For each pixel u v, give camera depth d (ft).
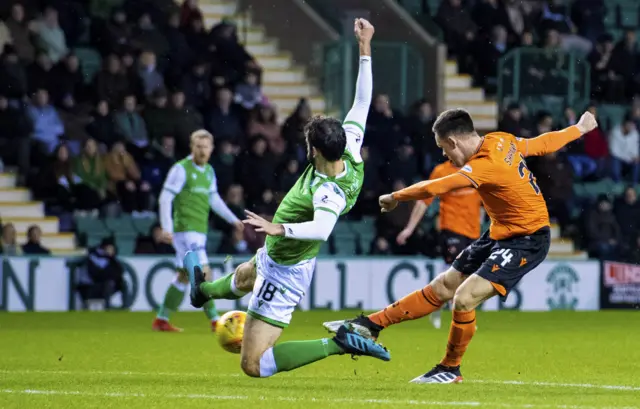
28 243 144.66
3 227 144.56
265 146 159.74
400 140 165.68
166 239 103.40
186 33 169.89
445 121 63.16
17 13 166.50
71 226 155.02
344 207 57.26
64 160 154.51
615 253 168.04
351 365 78.74
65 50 171.73
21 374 70.59
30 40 167.22
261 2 187.73
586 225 168.76
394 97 174.40
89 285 141.18
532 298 158.40
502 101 182.39
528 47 188.14
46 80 160.97
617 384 66.85
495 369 77.15
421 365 79.36
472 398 57.11
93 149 155.94
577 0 197.06
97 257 141.38
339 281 150.00
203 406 53.01
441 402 54.75
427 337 108.68
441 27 186.91
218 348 92.22
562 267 159.74
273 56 185.57
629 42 192.34
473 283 62.85
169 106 161.58
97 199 155.43
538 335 113.29
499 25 188.24
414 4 196.44
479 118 185.57
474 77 187.62
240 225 106.22
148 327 117.39
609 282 161.99
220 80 166.91
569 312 154.92
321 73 180.34
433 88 178.09
